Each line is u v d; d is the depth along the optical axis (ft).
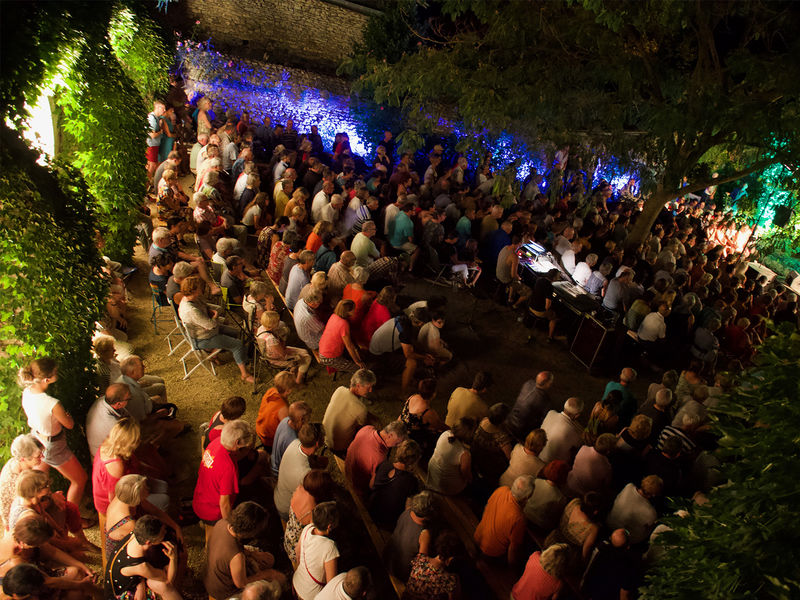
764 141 29.71
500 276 36.42
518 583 16.11
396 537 16.47
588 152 36.63
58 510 16.19
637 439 21.95
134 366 19.19
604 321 32.19
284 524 18.74
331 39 69.72
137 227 31.86
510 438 21.74
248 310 25.09
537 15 34.88
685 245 50.39
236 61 62.08
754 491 9.71
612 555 16.60
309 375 26.48
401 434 18.63
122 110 28.37
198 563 17.88
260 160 45.75
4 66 17.99
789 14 30.45
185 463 21.12
